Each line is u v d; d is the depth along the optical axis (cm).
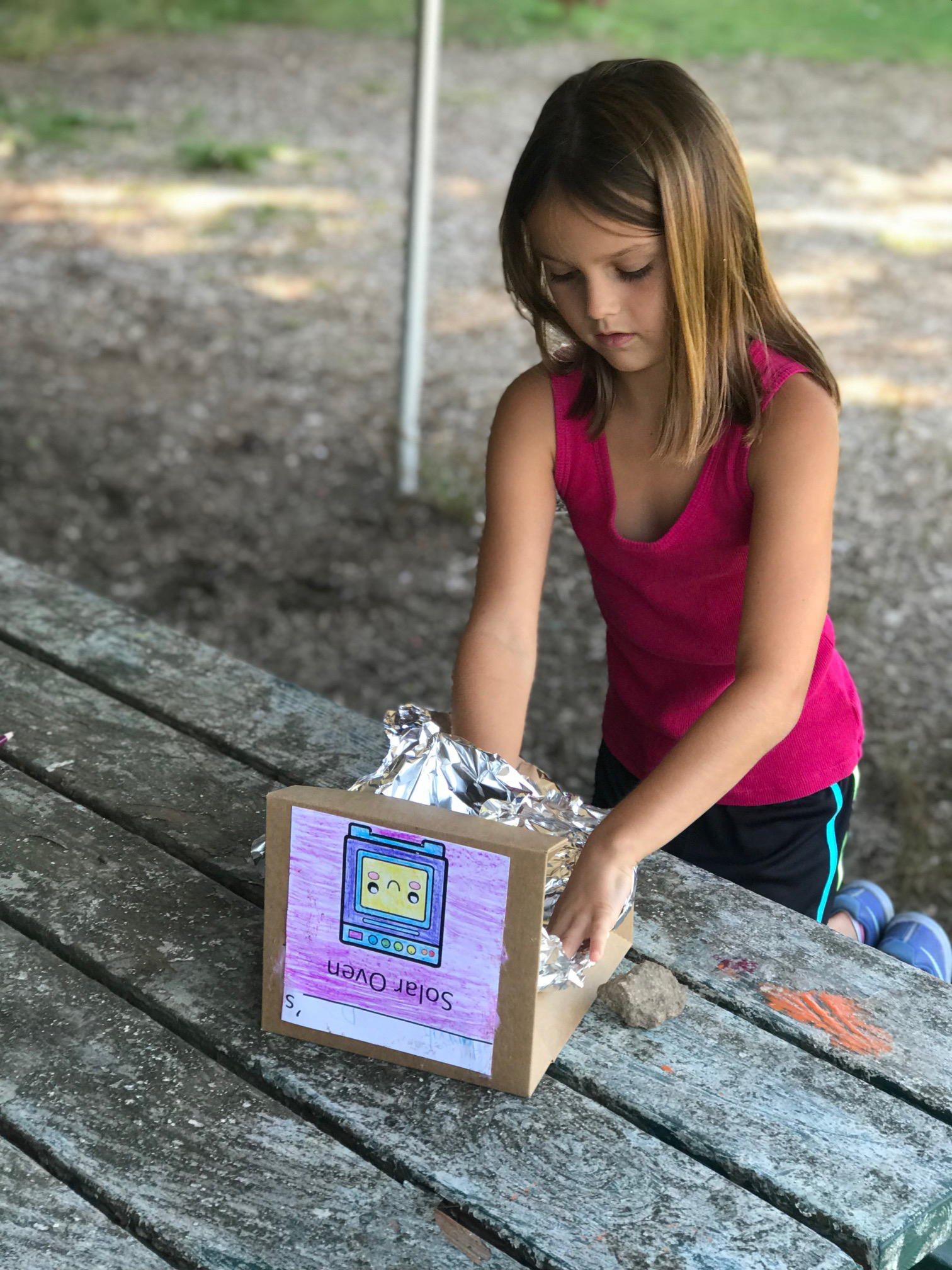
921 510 424
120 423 478
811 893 157
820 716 151
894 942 166
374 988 100
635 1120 98
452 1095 99
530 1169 92
